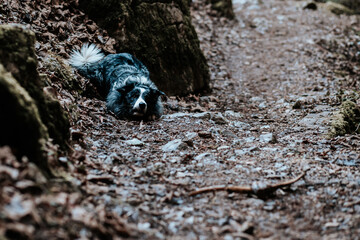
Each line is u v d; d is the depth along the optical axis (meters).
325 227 3.32
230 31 12.83
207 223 3.31
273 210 3.57
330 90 8.75
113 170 4.03
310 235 3.21
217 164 4.48
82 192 3.36
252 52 11.66
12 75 3.39
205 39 11.77
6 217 2.40
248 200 3.70
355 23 13.89
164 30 8.47
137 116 6.36
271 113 7.44
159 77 8.30
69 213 2.84
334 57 11.03
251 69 10.59
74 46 7.19
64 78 6.18
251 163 4.51
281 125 6.51
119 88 6.45
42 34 6.71
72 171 3.62
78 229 2.75
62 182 3.29
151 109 6.57
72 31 7.38
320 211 3.54
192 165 4.45
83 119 5.42
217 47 11.62
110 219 3.05
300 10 14.78
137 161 4.42
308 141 5.41
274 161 4.62
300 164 4.48
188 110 7.55
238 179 4.10
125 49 7.95
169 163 4.48
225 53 11.44
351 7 16.16
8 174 2.71
